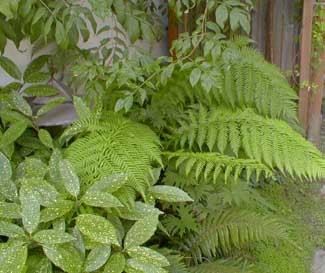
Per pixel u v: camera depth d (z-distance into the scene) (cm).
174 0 188
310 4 233
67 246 127
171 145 188
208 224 175
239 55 173
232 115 188
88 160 149
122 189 141
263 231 170
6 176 143
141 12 190
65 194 137
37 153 175
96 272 128
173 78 185
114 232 126
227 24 207
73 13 171
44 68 213
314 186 247
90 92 174
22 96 196
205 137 182
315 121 258
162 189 151
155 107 191
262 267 182
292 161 174
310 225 215
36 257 129
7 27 174
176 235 178
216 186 181
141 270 125
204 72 156
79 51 201
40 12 164
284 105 200
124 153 153
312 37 241
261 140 178
